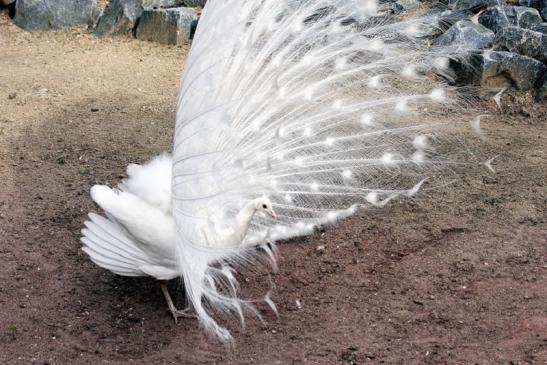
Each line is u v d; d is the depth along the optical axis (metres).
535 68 7.22
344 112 5.50
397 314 5.29
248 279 5.57
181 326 5.26
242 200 5.32
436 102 5.99
